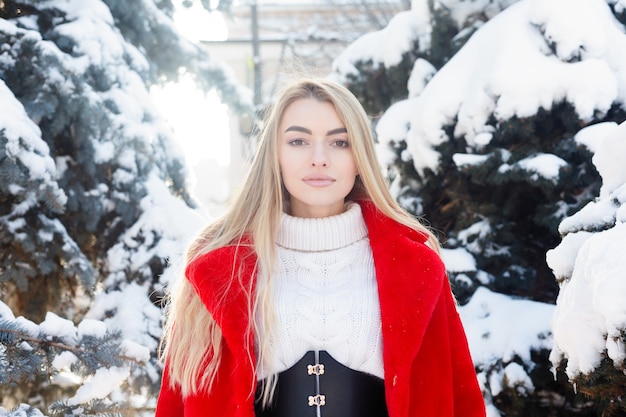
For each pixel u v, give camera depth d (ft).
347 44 35.17
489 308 9.68
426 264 6.31
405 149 11.55
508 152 10.02
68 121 10.09
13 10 10.52
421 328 6.09
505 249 10.50
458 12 11.88
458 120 10.32
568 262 6.82
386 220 6.70
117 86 10.91
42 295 9.92
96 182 10.53
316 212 6.79
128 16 12.75
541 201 10.41
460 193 11.01
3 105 8.70
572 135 9.81
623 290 5.53
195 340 6.38
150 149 10.96
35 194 8.86
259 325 6.26
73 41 10.41
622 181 7.13
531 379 8.59
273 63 45.88
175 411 6.63
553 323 6.82
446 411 6.30
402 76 12.44
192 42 14.05
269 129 6.73
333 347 6.18
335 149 6.51
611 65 9.58
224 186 42.19
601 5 9.85
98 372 7.73
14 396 9.65
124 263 10.44
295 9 46.19
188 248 6.97
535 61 9.68
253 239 6.61
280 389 6.15
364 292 6.38
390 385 5.99
